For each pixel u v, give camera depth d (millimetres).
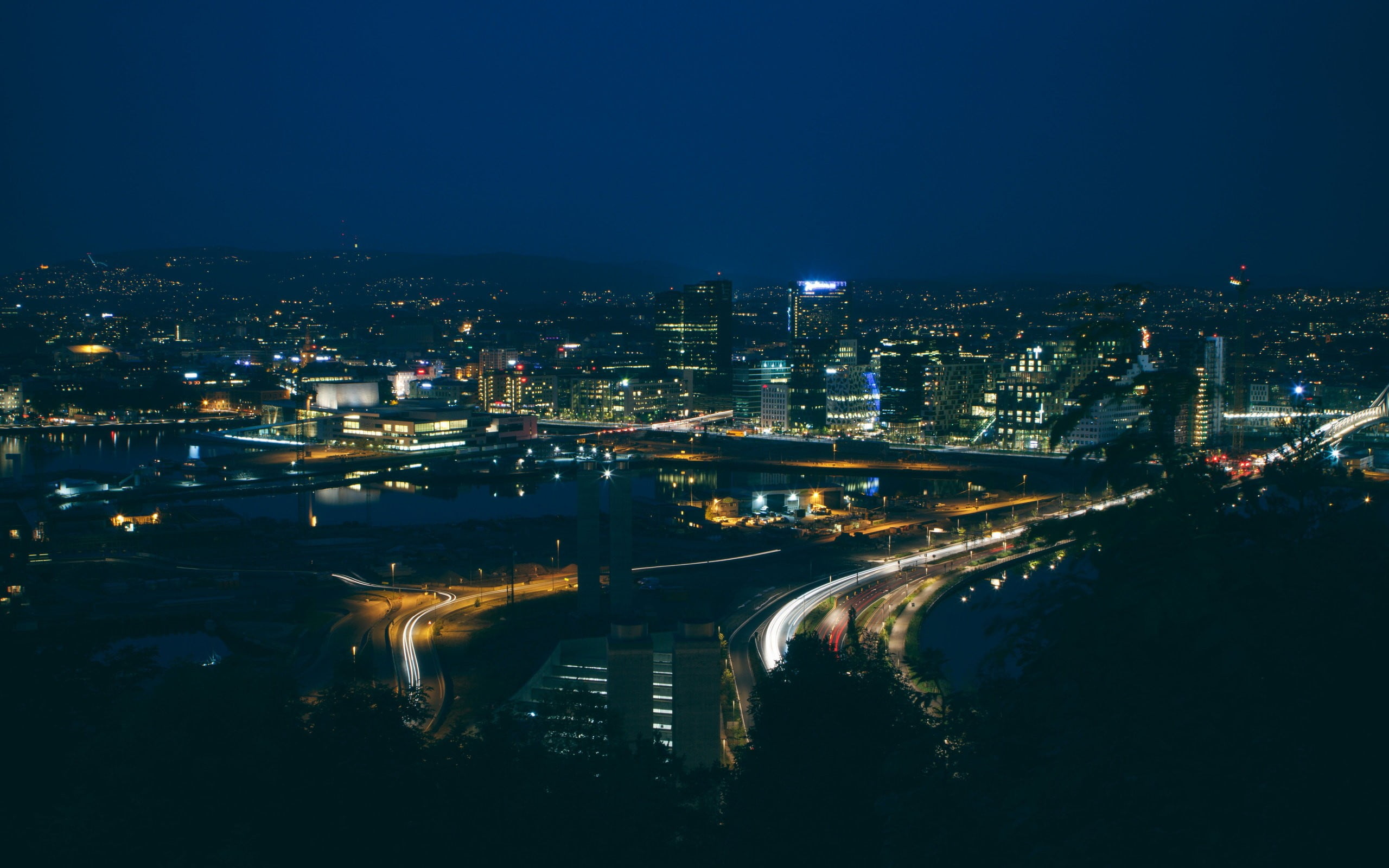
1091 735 26625
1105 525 28125
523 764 72938
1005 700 32000
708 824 80375
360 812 62688
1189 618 24359
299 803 62719
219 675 83688
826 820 65312
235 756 69688
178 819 60781
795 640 108688
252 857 55125
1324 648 24125
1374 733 23344
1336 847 22328
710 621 130125
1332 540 26781
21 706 63656
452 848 61969
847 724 85750
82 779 63938
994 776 30766
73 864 50750
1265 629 24734
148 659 73312
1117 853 24578
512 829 64688
